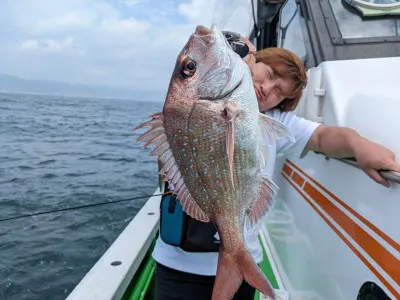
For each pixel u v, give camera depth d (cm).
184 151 134
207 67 128
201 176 134
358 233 150
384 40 233
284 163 285
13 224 718
